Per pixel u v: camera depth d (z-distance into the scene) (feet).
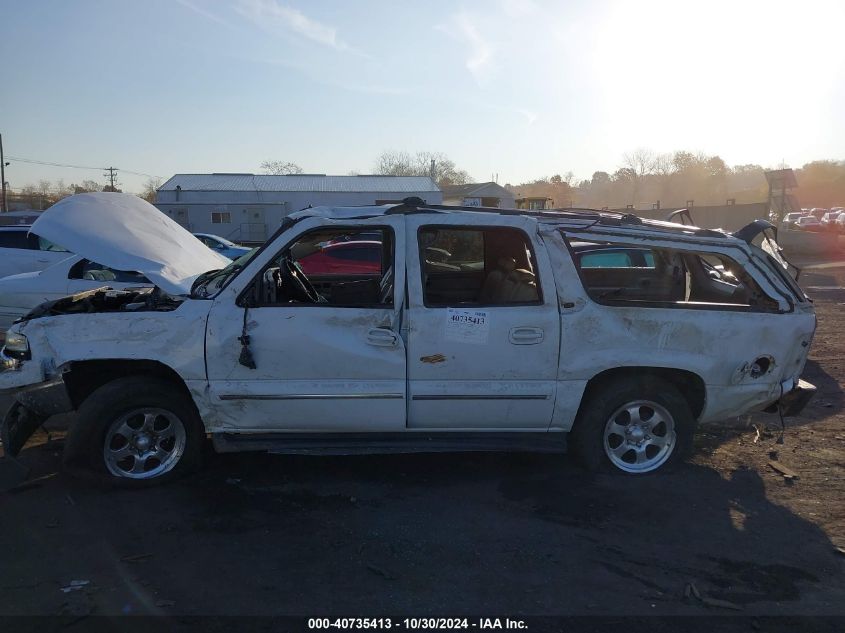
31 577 11.16
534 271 14.96
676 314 15.08
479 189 176.24
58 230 15.39
